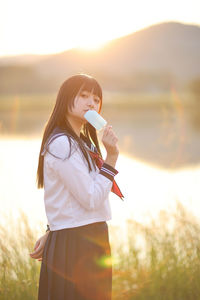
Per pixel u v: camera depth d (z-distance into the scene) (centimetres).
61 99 195
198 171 938
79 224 185
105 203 195
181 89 14062
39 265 331
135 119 3766
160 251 334
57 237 190
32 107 5988
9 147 1514
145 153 1354
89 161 188
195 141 1667
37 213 480
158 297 293
